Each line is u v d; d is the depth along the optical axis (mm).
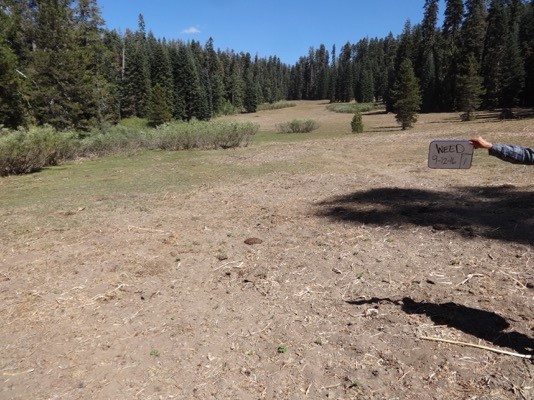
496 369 2582
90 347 3104
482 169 9281
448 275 3928
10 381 2748
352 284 3896
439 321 3145
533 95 43531
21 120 25297
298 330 3184
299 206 7031
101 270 4582
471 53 49031
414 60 64562
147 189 9508
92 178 11953
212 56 103625
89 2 37344
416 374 2596
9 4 31828
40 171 14211
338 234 5336
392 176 9312
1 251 5398
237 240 5402
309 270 4277
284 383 2602
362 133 27609
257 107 107125
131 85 60375
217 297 3828
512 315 3145
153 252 5094
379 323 3191
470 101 31734
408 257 4418
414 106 29297
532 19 53594
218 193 8570
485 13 58219
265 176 10461
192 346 3055
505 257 4207
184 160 15320
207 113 69000
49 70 29984
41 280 4387
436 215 5797
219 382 2641
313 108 100625
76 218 6984
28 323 3500
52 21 30781
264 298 3750
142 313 3584
